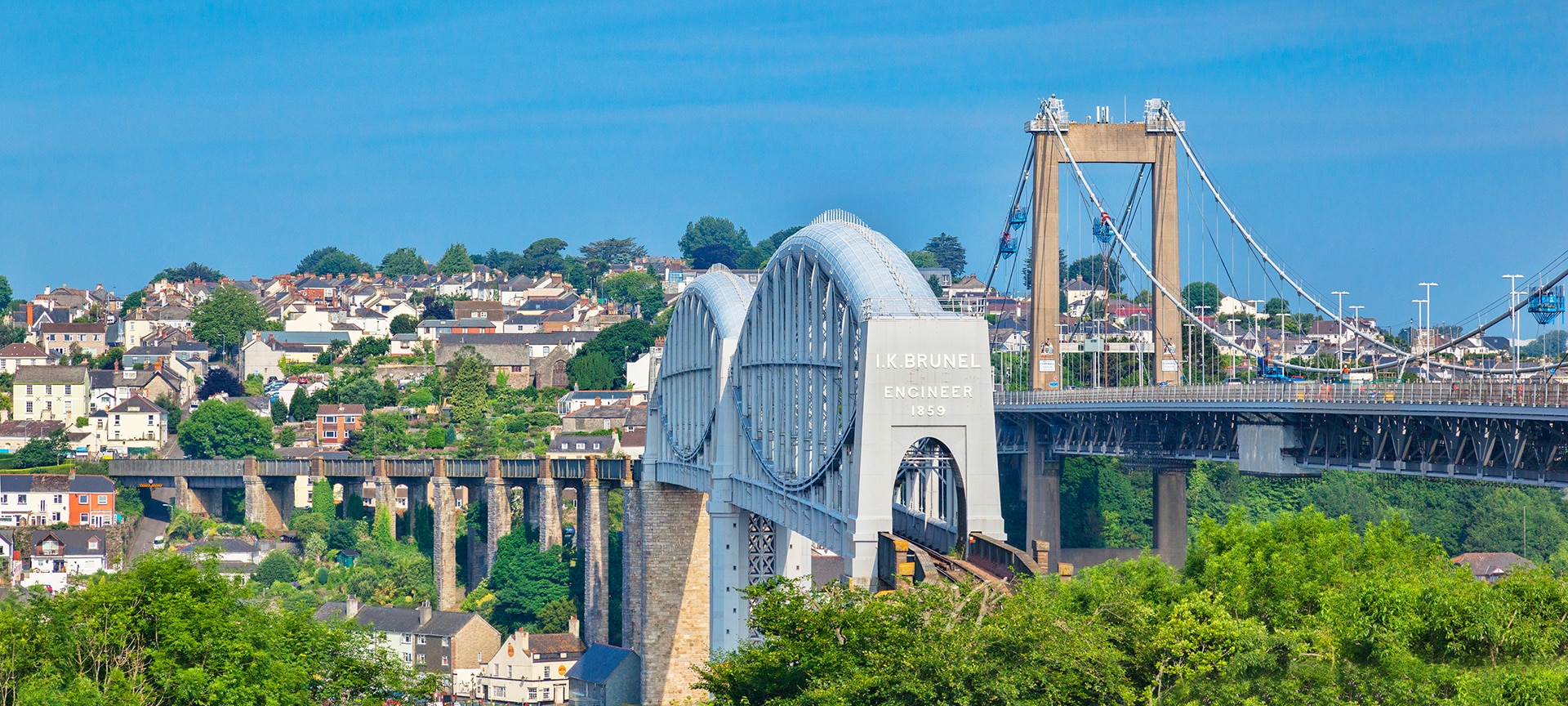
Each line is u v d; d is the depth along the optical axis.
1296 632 141.12
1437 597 142.38
